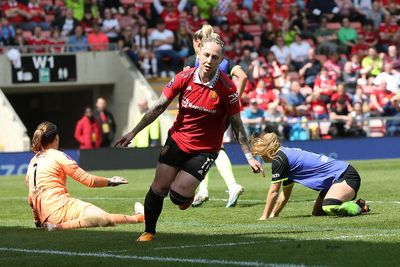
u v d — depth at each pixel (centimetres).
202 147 2444
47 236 2672
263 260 2080
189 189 2456
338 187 2991
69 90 8844
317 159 3011
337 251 2184
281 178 2989
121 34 8531
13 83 8081
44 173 2858
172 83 2431
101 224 2856
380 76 5338
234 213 3312
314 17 9162
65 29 8381
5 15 8288
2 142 7781
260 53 8700
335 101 7881
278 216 3117
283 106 7875
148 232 2517
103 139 7538
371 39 9225
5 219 3403
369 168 6172
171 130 2472
